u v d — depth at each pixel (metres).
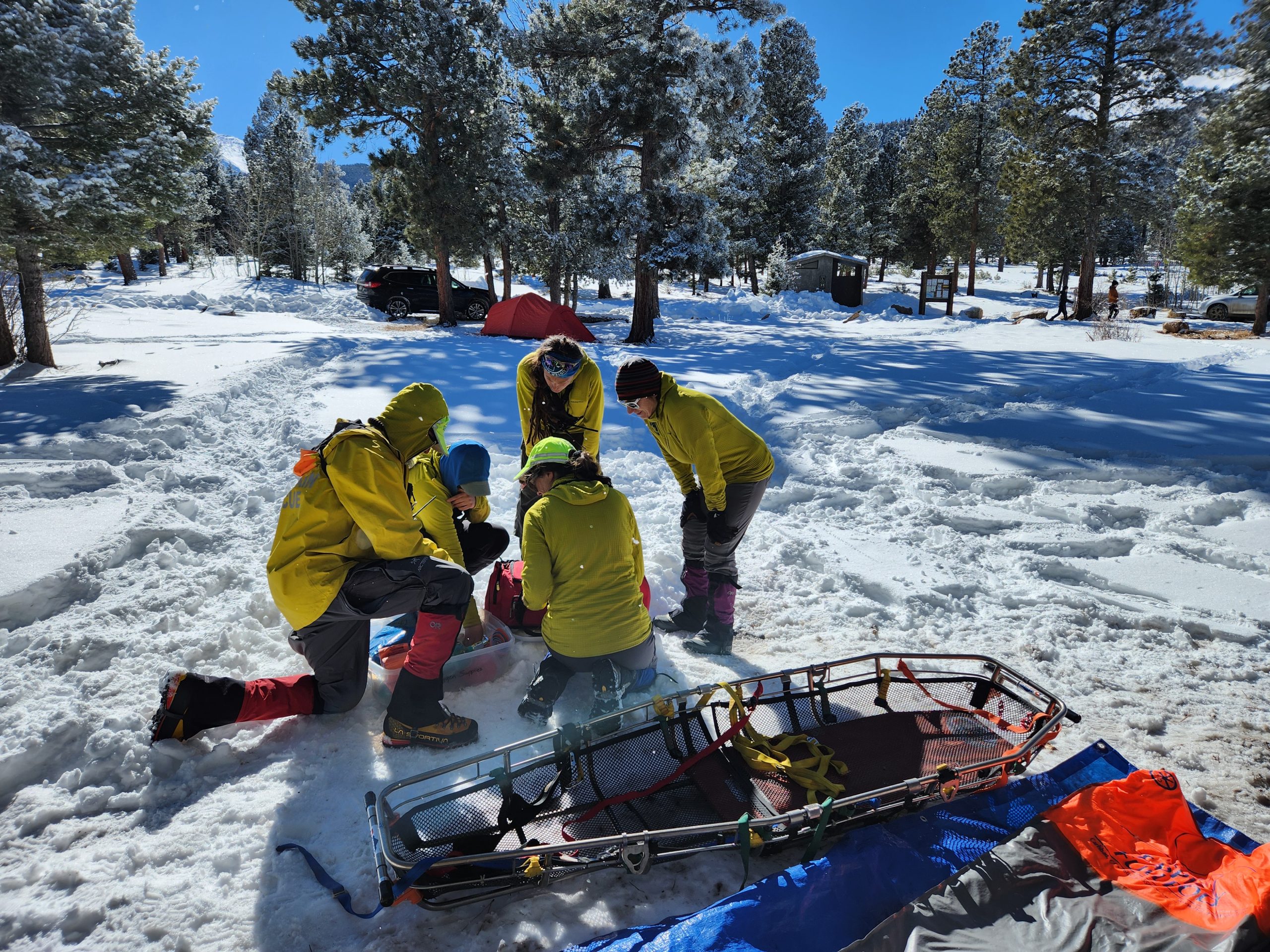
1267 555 4.83
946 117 43.59
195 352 13.09
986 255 48.56
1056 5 25.83
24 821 2.63
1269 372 11.83
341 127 22.80
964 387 10.81
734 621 4.11
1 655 3.56
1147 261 73.31
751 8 19.44
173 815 2.71
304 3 21.50
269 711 3.08
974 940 2.04
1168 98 25.64
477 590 4.58
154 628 3.82
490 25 23.23
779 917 2.16
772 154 45.22
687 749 2.80
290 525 2.93
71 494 5.77
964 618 4.32
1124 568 4.79
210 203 63.81
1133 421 8.19
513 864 2.28
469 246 24.62
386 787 2.39
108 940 2.21
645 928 2.17
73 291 29.42
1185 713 3.37
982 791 2.62
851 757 2.75
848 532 5.54
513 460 6.86
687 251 19.66
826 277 35.38
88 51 10.21
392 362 12.30
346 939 2.23
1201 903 2.10
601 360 14.42
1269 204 16.47
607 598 3.12
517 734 3.20
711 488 3.65
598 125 20.19
